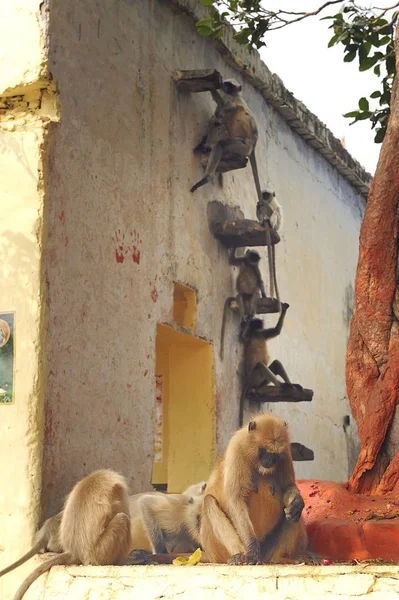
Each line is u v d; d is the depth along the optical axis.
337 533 5.44
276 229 10.73
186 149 8.90
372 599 4.27
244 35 7.82
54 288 6.47
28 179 6.52
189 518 6.36
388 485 6.00
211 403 9.02
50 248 6.47
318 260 13.09
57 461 6.31
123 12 7.84
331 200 13.96
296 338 11.84
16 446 6.19
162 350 9.59
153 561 5.92
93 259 7.01
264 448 5.36
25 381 6.25
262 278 10.73
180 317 8.82
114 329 7.21
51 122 6.61
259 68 10.84
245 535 5.23
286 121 12.20
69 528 5.54
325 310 13.21
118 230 7.42
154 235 8.05
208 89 8.92
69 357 6.57
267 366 10.09
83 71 7.09
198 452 8.96
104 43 7.46
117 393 7.17
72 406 6.55
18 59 6.69
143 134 8.03
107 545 5.41
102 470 5.78
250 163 10.62
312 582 4.45
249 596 4.55
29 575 5.33
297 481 6.37
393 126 6.25
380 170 6.32
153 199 8.10
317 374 12.59
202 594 4.69
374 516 5.51
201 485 6.77
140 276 7.72
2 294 6.43
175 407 9.12
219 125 9.03
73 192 6.82
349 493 5.96
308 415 12.02
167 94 8.59
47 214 6.47
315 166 13.34
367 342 6.35
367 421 6.21
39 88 6.70
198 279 8.92
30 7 6.73
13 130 6.66
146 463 7.52
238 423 9.64
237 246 9.74
